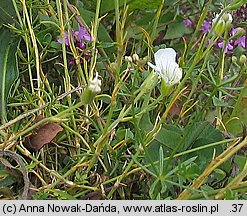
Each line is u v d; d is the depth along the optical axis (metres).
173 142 0.15
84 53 0.17
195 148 0.15
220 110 0.17
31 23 0.17
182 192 0.14
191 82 0.18
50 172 0.14
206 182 0.15
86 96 0.13
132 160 0.14
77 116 0.17
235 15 0.20
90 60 0.18
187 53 0.19
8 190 0.14
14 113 0.16
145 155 0.14
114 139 0.17
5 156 0.15
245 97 0.18
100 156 0.16
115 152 0.15
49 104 0.15
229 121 0.17
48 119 0.14
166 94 0.14
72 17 0.18
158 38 0.22
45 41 0.18
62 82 0.18
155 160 0.15
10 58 0.17
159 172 0.14
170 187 0.15
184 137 0.14
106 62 0.18
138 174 0.15
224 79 0.19
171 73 0.14
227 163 0.15
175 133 0.15
